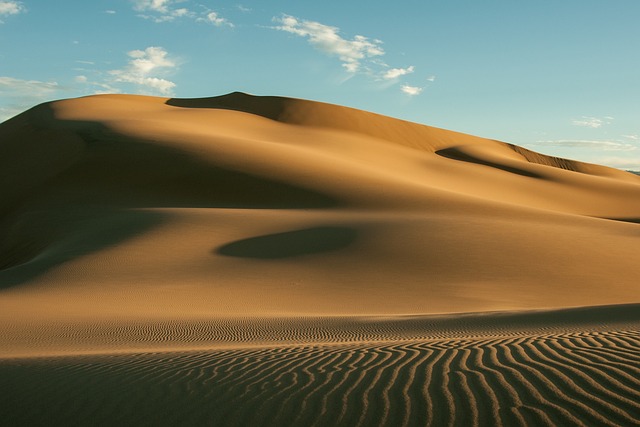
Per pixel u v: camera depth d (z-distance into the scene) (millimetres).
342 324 13836
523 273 23891
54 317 15656
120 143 57438
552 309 14438
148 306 18234
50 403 5051
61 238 33938
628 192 85125
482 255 26156
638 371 5133
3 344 11797
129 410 4762
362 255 25922
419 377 5395
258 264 24812
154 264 25094
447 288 21594
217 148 56500
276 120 100688
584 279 23406
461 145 112250
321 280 22438
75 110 81500
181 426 4348
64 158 56406
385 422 4270
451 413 4379
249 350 7902
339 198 44844
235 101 109625
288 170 51750
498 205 43594
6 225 46219
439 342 7938
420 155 90938
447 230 30484
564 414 4230
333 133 94500
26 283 22344
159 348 10516
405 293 20828
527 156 126062
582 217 40469
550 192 79062
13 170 57938
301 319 15133
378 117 111375
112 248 27906
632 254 27297
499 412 4348
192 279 22547
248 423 4352
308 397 4883
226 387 5309
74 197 47562
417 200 44438
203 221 33188
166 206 44375
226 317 15883
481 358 6180
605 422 4059
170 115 86375
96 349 10680
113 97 102938
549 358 5949
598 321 11047
